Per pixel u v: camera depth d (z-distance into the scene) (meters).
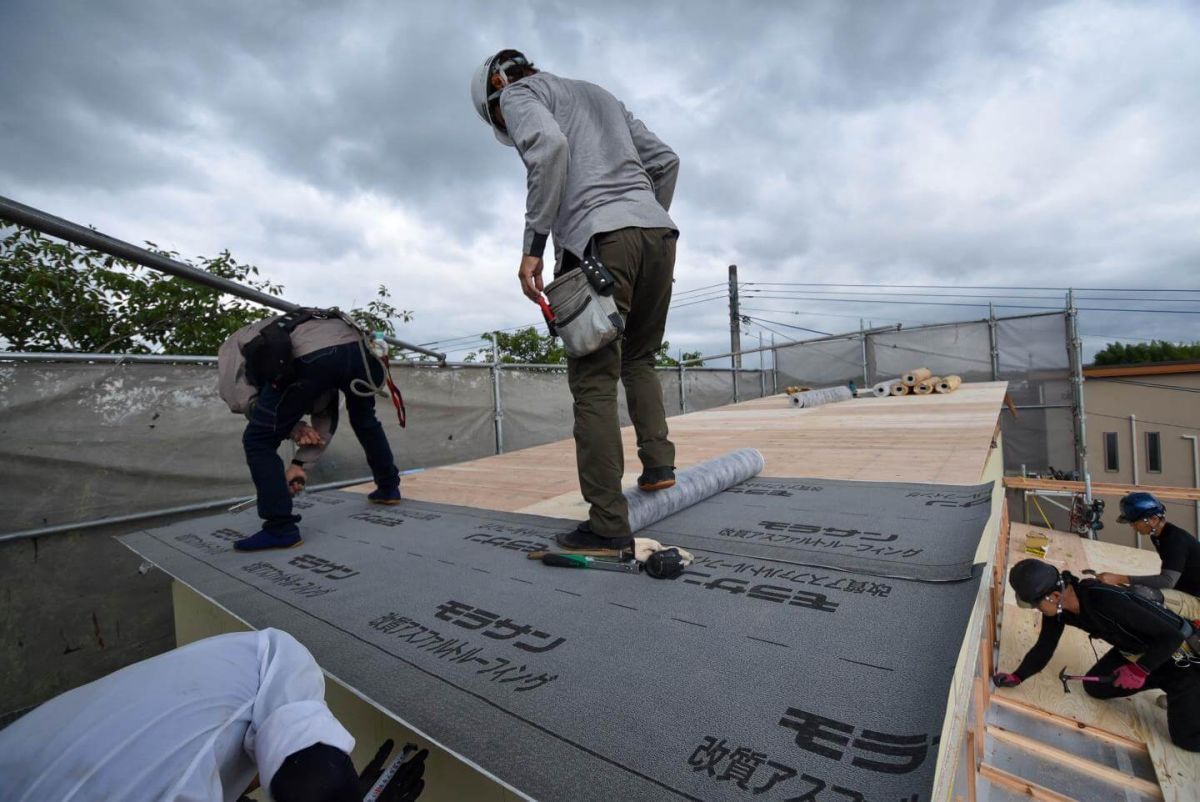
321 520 2.70
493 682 1.11
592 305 1.49
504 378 6.16
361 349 2.37
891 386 7.79
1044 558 6.85
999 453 5.43
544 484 3.23
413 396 5.34
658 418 1.95
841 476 2.74
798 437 4.28
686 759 0.85
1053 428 9.37
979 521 1.86
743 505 2.27
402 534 2.34
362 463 4.91
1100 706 3.26
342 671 1.21
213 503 3.87
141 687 0.77
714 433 4.88
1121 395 13.52
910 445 3.53
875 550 1.65
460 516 2.59
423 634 1.36
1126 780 2.69
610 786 0.81
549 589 1.56
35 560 3.21
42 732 0.70
